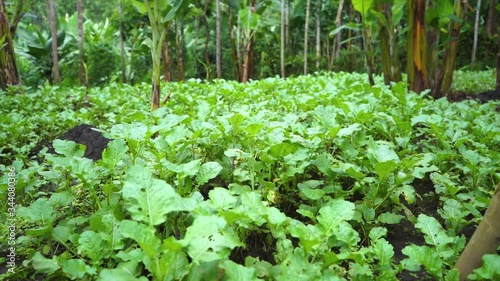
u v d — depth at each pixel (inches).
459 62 665.6
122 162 110.2
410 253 76.2
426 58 278.7
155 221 68.1
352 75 407.2
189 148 125.5
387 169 95.3
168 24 169.6
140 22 552.4
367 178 102.9
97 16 919.0
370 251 80.1
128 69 594.6
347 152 117.6
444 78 298.5
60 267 74.4
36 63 530.3
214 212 78.5
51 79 532.4
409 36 278.2
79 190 110.7
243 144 124.5
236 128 120.0
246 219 82.9
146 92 313.7
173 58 630.5
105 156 97.5
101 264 78.4
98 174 96.7
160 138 111.4
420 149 160.1
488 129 157.0
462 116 194.4
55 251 89.2
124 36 581.9
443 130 149.2
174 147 110.5
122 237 79.5
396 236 104.3
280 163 114.3
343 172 104.7
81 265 72.2
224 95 236.7
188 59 637.9
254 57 621.6
